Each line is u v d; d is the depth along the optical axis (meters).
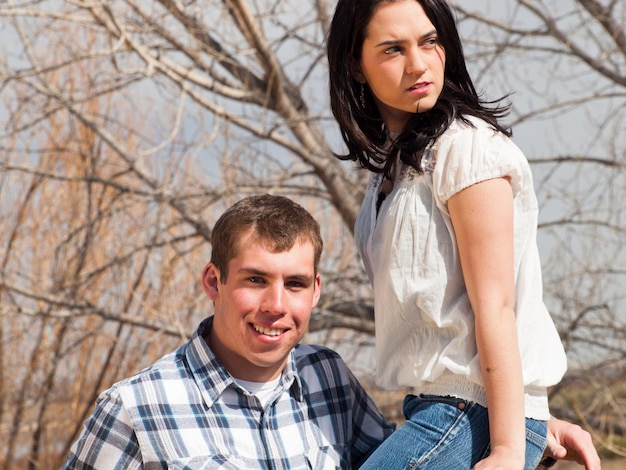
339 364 2.60
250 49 7.43
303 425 2.44
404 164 2.26
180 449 2.27
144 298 8.45
